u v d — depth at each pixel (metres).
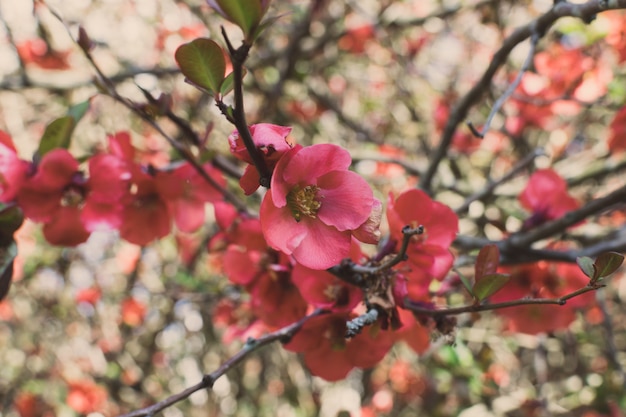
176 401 0.35
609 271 0.33
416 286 0.37
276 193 0.31
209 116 1.01
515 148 0.94
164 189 0.45
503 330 0.79
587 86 0.76
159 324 1.24
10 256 0.37
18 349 1.30
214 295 0.69
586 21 0.42
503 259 0.46
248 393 1.45
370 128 1.20
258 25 0.29
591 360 1.09
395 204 0.38
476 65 1.16
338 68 1.18
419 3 1.02
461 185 0.81
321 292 0.37
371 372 1.32
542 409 0.83
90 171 0.42
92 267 1.27
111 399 1.25
